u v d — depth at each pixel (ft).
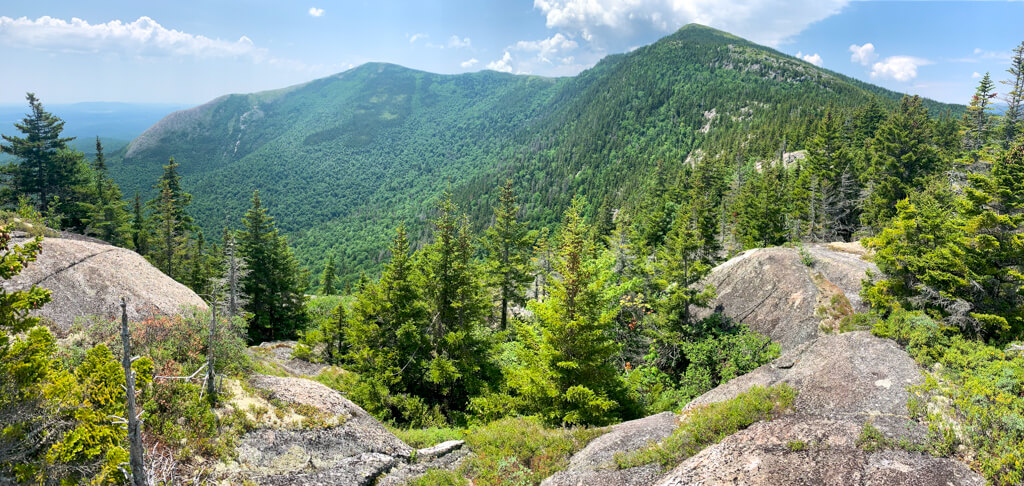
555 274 120.78
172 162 158.40
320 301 163.22
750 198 179.63
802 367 46.98
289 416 44.45
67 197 141.08
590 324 56.24
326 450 42.04
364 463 41.63
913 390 36.65
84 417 27.17
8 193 131.34
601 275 88.69
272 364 79.46
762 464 30.99
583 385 54.65
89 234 138.51
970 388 34.32
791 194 182.50
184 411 38.22
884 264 69.97
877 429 32.99
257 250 124.47
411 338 74.43
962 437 30.60
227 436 38.58
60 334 49.78
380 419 63.82
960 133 178.29
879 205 146.10
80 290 56.95
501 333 82.02
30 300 26.03
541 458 41.22
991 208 65.51
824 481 28.35
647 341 83.87
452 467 43.60
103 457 28.71
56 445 26.23
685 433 38.34
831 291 77.51
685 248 83.35
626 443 40.88
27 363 25.85
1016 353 42.24
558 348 56.75
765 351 72.33
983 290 61.16
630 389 62.75
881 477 28.09
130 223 158.30
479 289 86.07
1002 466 27.04
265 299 125.80
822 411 38.27
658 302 84.79
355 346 77.92
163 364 41.29
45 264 57.88
